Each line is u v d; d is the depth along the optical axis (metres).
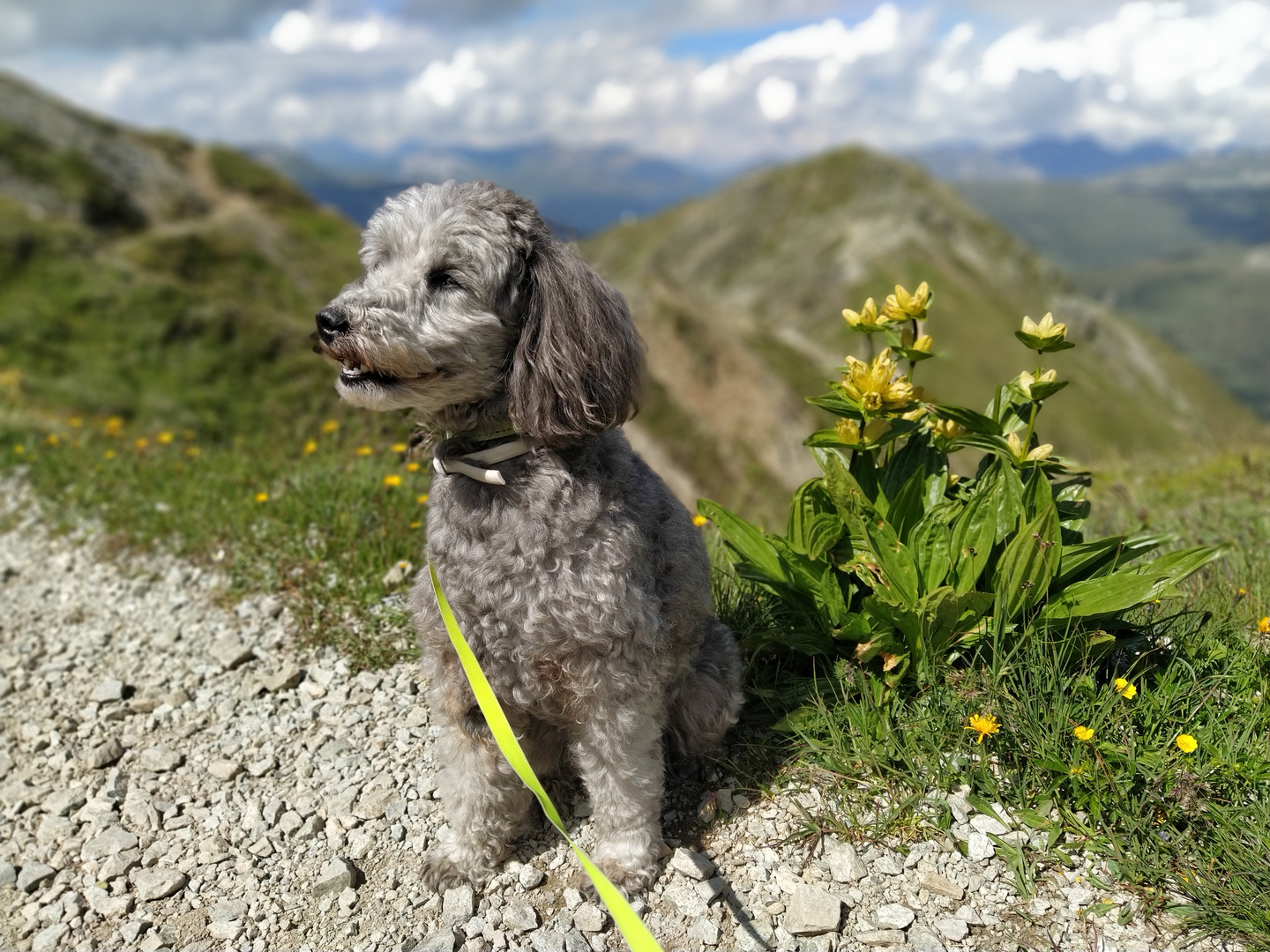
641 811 0.76
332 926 0.76
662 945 0.71
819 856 0.77
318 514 1.29
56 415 3.08
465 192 0.77
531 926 0.74
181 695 1.06
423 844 0.83
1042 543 0.79
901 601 0.83
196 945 0.76
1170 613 0.94
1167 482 1.91
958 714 0.80
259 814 0.88
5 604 1.31
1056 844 0.74
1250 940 0.66
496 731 0.67
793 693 0.89
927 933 0.70
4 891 0.83
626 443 0.80
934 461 0.91
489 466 0.72
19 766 0.98
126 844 0.86
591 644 0.71
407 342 0.71
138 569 1.34
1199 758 0.74
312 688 1.04
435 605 0.75
